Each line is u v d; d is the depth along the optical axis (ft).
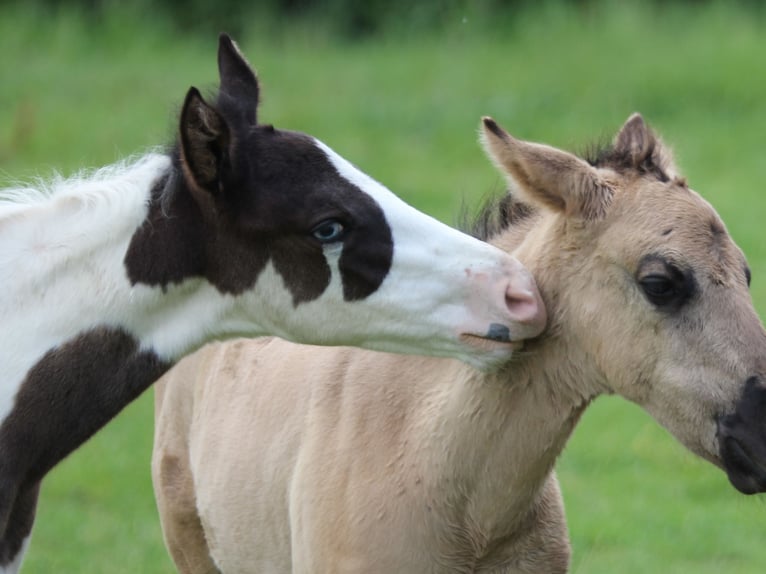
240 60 28.14
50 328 26.61
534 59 104.32
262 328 27.50
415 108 94.84
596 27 109.50
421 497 26.81
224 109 26.55
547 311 26.23
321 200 26.35
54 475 49.65
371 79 102.89
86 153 86.28
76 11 119.65
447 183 80.69
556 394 26.40
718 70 98.73
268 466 29.71
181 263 26.71
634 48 103.65
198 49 116.47
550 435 26.53
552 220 26.66
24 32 113.50
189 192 26.61
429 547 26.94
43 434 26.55
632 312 25.18
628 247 25.12
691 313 24.75
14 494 26.48
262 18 121.08
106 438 53.47
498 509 26.86
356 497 27.04
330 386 28.71
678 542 43.80
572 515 45.55
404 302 26.50
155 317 27.04
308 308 26.89
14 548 28.04
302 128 91.30
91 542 43.75
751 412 24.23
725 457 24.67
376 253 26.50
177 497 33.91
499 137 26.32
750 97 95.04
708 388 24.59
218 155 25.86
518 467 26.61
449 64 104.99
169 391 34.40
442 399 26.96
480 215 29.45
